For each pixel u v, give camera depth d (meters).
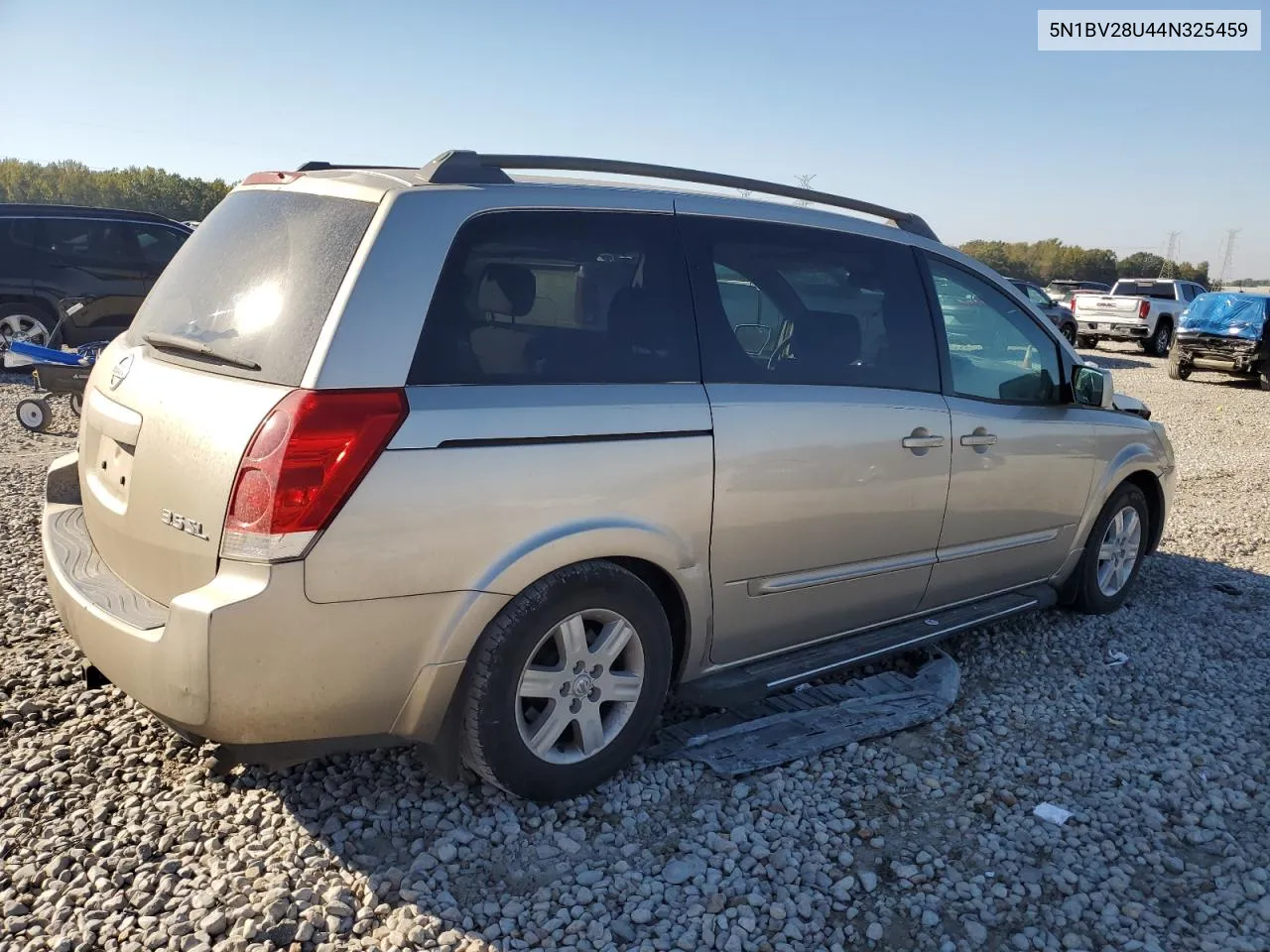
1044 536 4.68
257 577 2.53
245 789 3.15
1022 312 4.59
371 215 2.81
